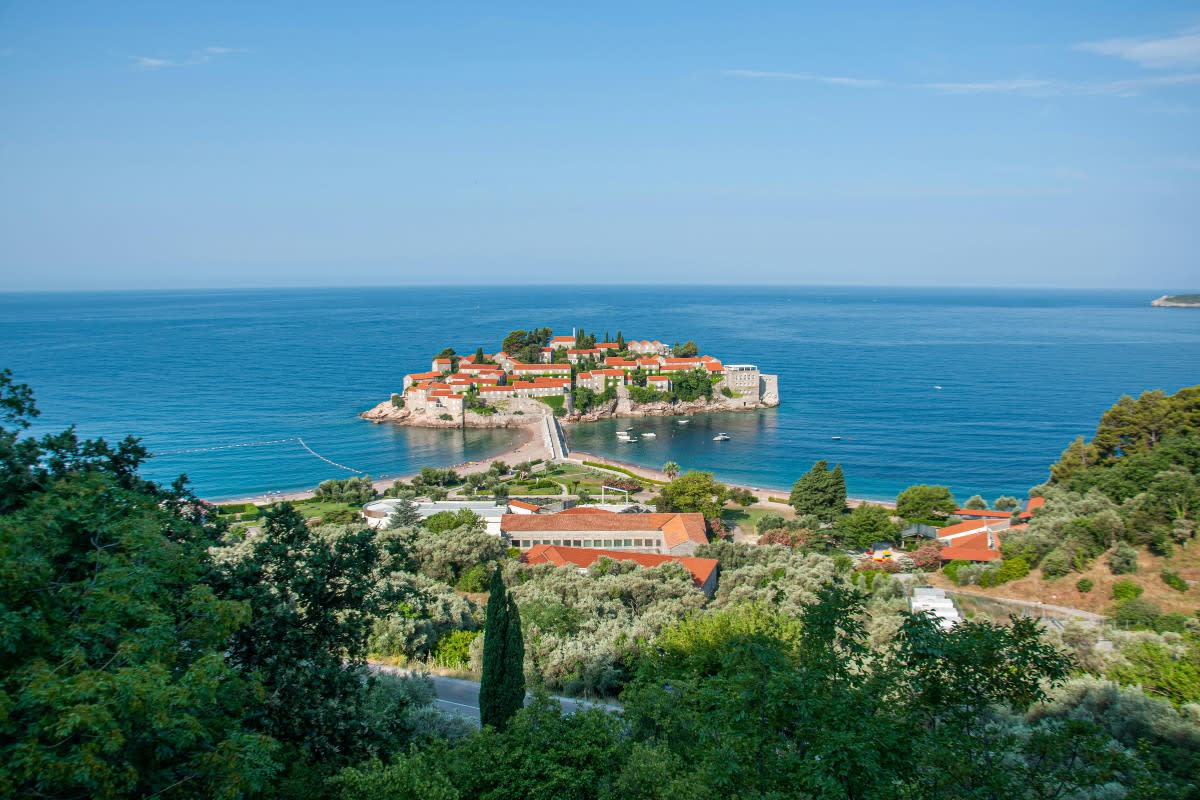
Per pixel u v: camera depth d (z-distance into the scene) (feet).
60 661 73.00
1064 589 245.04
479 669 186.80
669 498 481.46
